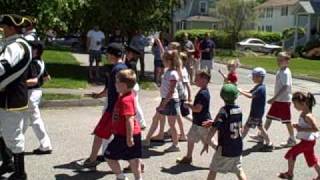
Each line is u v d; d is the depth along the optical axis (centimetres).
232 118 652
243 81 2128
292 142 948
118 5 2058
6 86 676
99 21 2112
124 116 659
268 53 5084
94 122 1094
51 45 4762
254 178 757
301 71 2789
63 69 2120
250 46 5122
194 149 896
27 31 782
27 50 682
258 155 883
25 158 805
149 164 802
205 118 788
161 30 2181
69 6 1705
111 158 673
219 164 659
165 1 2131
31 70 774
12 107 678
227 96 651
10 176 697
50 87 1514
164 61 880
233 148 652
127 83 657
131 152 670
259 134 971
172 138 875
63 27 1727
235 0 5297
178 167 791
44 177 723
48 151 835
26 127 796
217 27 6044
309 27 5550
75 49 4422
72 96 1344
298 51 4681
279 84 934
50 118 1125
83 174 740
